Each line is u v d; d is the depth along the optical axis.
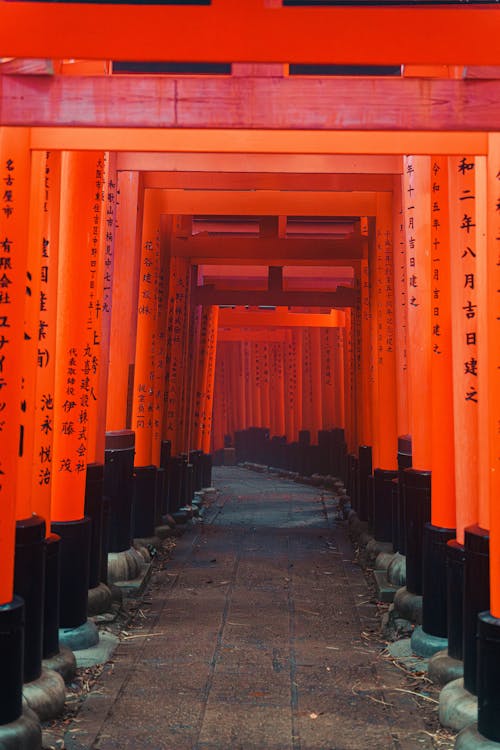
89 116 3.27
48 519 4.87
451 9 3.12
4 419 3.69
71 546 5.45
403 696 4.72
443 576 5.34
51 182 4.86
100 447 6.86
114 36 3.11
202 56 3.11
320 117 3.24
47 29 3.11
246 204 8.99
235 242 10.82
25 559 4.30
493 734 3.67
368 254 9.78
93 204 5.61
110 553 7.38
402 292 7.87
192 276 13.22
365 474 10.35
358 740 4.13
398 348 7.92
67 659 4.88
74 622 5.47
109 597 6.26
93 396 6.38
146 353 9.09
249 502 14.15
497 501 3.65
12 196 3.70
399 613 6.09
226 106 3.25
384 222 8.47
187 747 4.05
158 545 9.23
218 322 16.53
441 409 5.37
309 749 4.03
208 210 8.92
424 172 6.16
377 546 8.38
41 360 4.79
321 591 7.36
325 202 8.80
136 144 3.73
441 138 3.66
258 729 4.27
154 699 4.67
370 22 3.12
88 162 5.59
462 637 4.75
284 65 3.44
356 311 11.74
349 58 3.12
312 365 17.55
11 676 3.72
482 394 4.19
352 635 5.96
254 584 7.62
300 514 12.55
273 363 19.95
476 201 4.20
